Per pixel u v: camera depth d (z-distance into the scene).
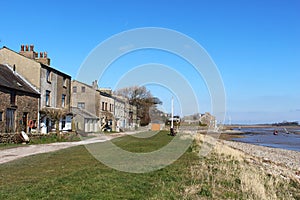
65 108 36.59
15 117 27.73
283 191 10.09
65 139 27.58
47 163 13.09
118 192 8.30
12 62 32.50
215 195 8.66
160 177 10.73
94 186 8.83
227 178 10.92
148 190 8.78
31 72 32.31
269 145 47.91
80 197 7.64
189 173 11.75
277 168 17.30
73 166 12.38
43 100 33.00
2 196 7.54
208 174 11.37
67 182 9.20
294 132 110.69
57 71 36.25
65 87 38.72
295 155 31.55
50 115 32.62
